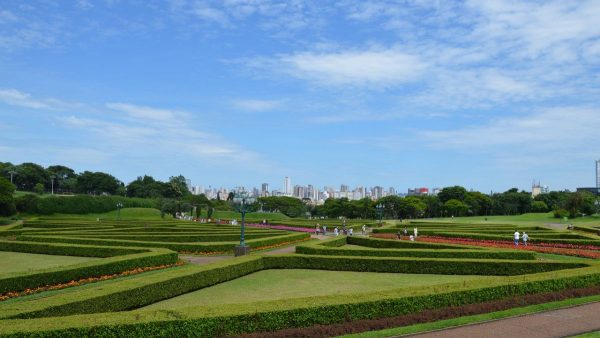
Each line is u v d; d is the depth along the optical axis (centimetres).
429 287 2011
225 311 1555
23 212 11844
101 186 19762
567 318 1812
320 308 1667
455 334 1598
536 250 4394
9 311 1563
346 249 3684
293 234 5603
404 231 6444
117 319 1412
